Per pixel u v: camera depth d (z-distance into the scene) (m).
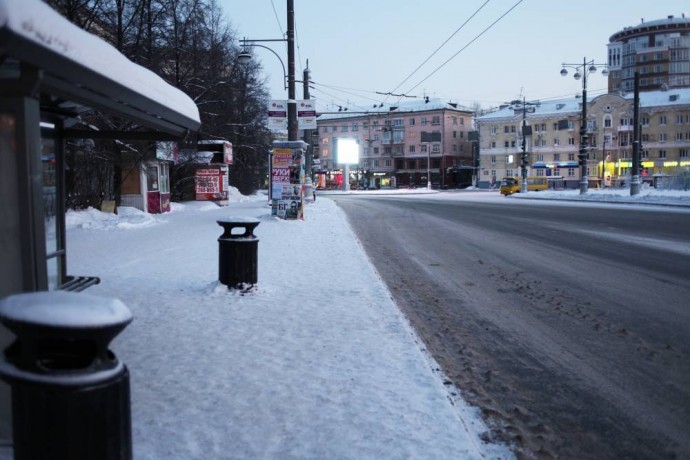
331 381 4.65
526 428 4.03
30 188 3.31
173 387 4.50
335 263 10.88
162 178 26.41
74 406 2.20
